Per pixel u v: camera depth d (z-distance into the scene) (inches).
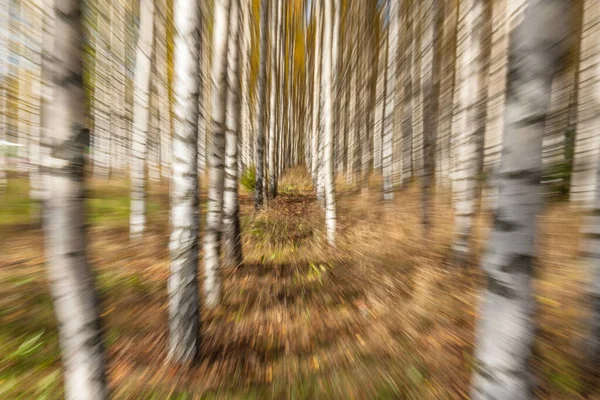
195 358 154.8
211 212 209.8
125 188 690.8
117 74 374.0
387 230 388.5
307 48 936.9
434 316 189.5
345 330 181.6
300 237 378.3
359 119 816.3
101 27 259.3
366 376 143.8
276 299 219.6
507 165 73.9
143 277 256.2
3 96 158.4
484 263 81.4
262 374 147.0
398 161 704.4
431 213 455.2
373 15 543.2
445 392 132.6
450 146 491.8
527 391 75.9
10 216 450.6
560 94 261.0
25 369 146.2
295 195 765.3
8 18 146.3
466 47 273.4
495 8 174.4
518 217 73.4
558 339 158.1
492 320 77.4
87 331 95.8
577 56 218.8
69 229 90.3
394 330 178.9
